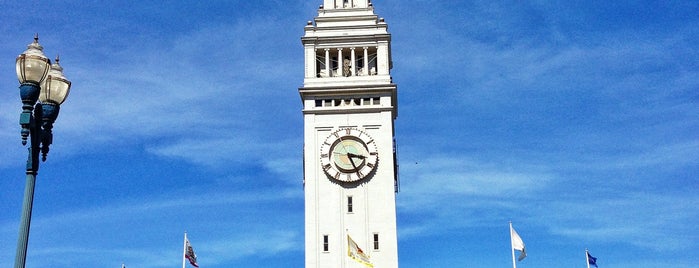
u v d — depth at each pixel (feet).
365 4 358.23
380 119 332.80
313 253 314.96
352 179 324.19
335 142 329.93
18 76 99.71
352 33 348.59
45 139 105.09
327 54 345.51
